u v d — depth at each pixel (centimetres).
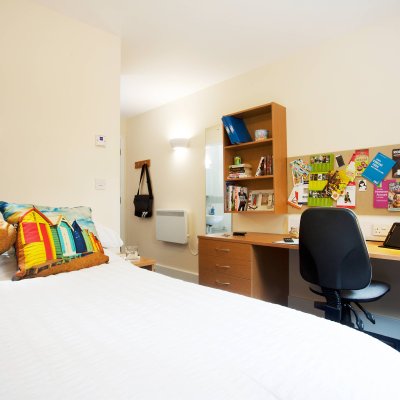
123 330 83
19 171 192
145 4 201
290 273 264
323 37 240
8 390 57
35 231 150
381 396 56
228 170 288
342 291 171
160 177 397
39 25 201
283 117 265
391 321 210
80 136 219
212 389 57
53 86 207
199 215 347
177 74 306
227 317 92
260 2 199
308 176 252
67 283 130
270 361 66
